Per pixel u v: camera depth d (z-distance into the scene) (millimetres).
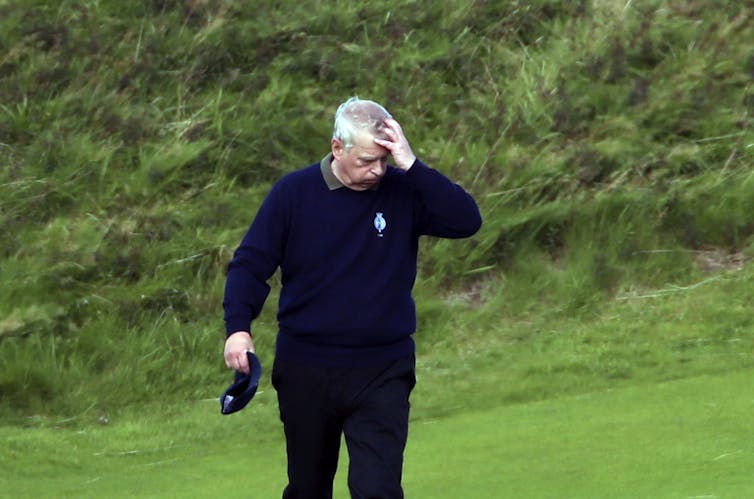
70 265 34062
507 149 38750
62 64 40781
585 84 41250
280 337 15234
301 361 14961
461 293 35500
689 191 37469
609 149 38562
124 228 35438
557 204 37000
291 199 14875
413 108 40750
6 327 31594
